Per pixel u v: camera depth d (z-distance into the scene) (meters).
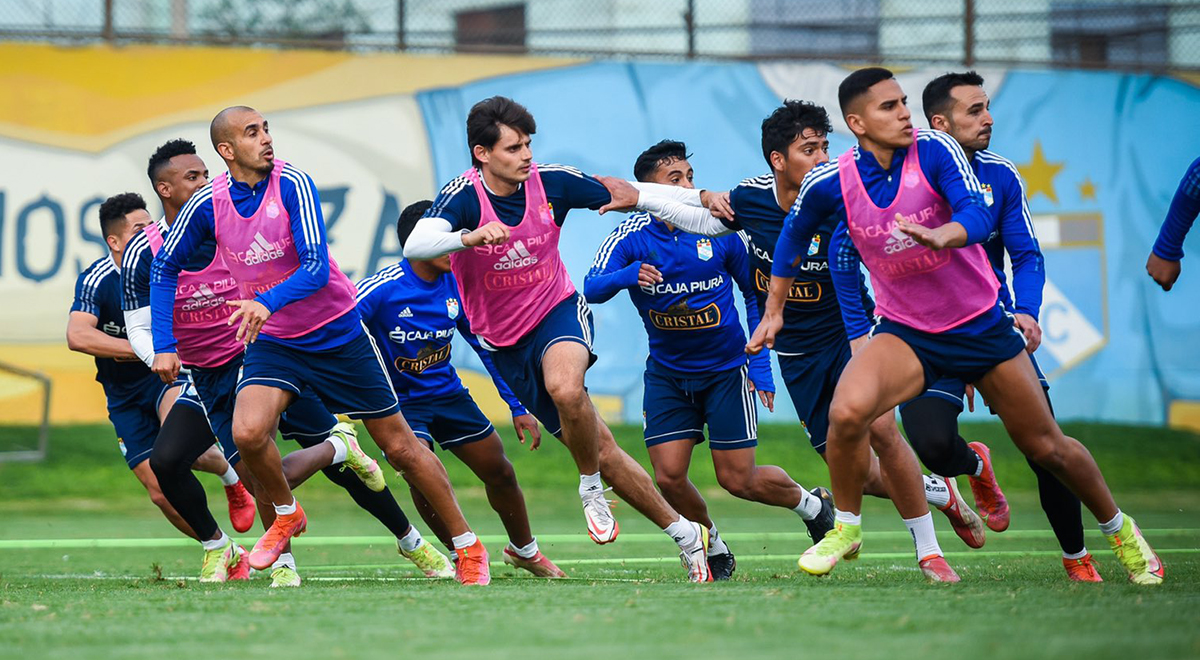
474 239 16.91
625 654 10.02
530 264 19.05
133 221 22.50
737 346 22.33
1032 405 15.92
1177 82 54.25
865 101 15.20
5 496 43.56
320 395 18.31
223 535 20.95
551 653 10.13
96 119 49.31
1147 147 54.16
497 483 21.75
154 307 18.30
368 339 18.50
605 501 19.19
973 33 56.88
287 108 50.56
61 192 48.88
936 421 17.28
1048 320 52.88
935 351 15.77
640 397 49.97
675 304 21.97
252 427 17.33
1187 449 51.12
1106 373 52.97
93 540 32.78
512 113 18.19
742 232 22.33
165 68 49.91
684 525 20.16
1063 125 53.84
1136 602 13.34
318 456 20.11
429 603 14.16
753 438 22.55
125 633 11.82
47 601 15.19
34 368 48.12
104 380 23.31
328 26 53.28
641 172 22.70
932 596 14.17
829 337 21.58
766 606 13.18
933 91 18.31
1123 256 53.62
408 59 51.44
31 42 49.03
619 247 22.09
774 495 22.69
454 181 18.73
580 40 58.62
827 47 61.31
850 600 13.74
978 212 14.59
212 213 17.75
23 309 48.22
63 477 45.31
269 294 16.69
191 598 15.41
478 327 19.86
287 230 17.61
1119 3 60.56
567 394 18.45
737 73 53.03
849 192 15.56
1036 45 59.34
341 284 18.19
